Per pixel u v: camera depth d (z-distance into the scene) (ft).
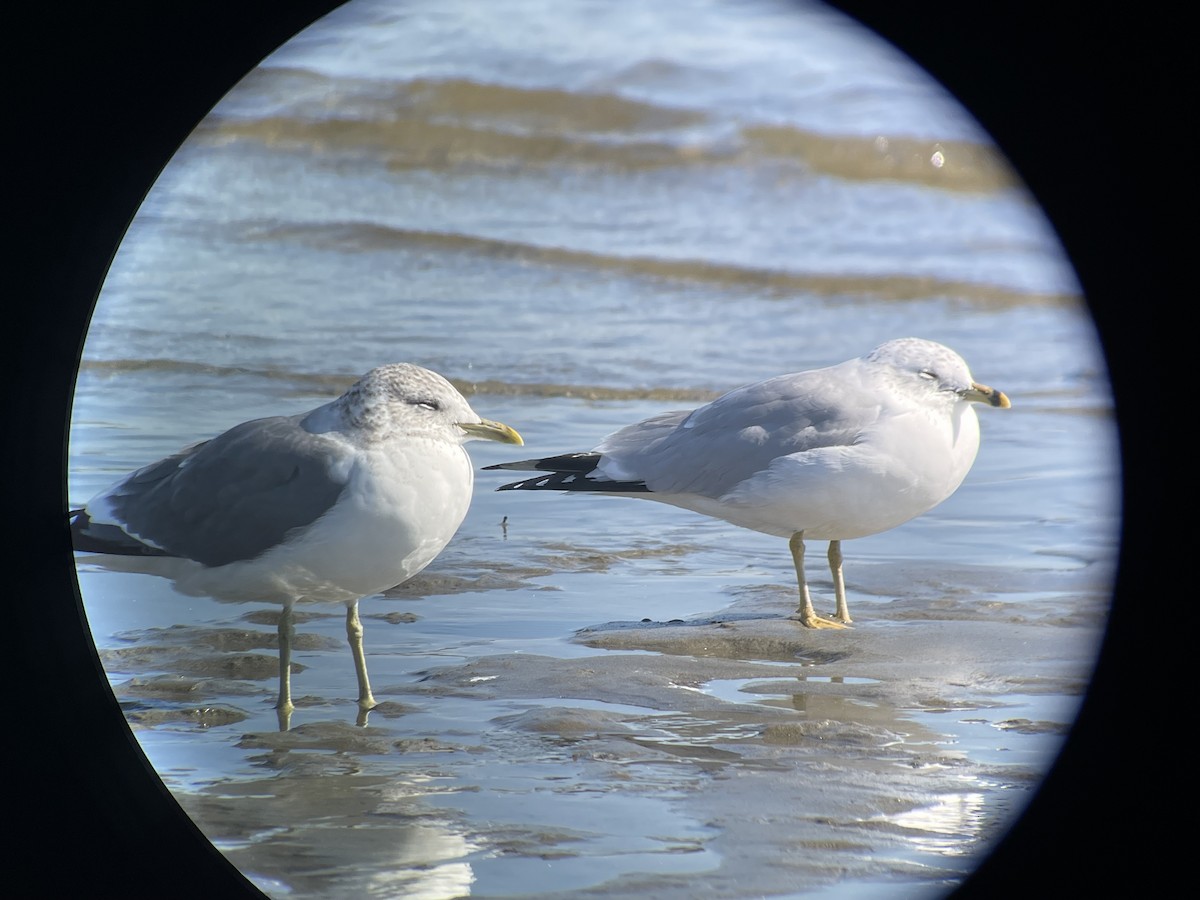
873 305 68.95
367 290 65.41
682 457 35.73
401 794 25.38
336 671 31.32
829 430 34.32
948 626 34.73
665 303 67.97
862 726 28.58
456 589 36.81
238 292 61.72
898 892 23.08
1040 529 42.73
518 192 81.82
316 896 23.48
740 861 23.25
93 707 29.89
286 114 81.10
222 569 28.78
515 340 60.13
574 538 41.42
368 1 84.23
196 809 25.02
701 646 33.06
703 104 88.48
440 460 28.37
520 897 22.45
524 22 87.97
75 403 48.37
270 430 28.84
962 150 82.38
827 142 85.76
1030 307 68.74
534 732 27.94
